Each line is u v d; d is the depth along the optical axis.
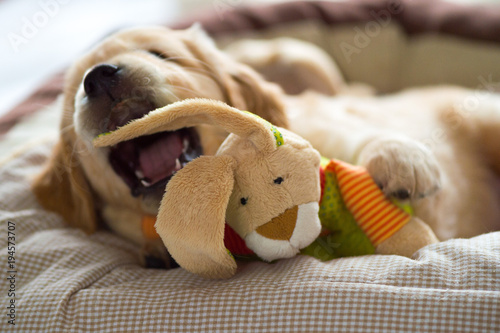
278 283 0.46
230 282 0.47
